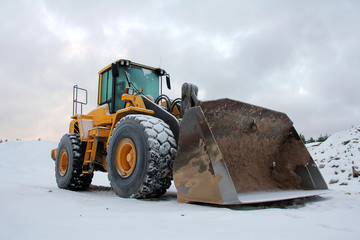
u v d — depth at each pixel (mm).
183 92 3818
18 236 1564
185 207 2492
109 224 1804
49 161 13125
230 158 3346
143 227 1718
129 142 3535
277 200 2693
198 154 2646
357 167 7234
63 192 4078
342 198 3258
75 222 1878
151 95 5062
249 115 3461
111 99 4816
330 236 1554
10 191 3580
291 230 1664
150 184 3137
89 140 4969
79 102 5727
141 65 5070
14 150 13922
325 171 7906
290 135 4000
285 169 3836
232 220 1895
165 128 3393
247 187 3346
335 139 10359
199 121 2693
